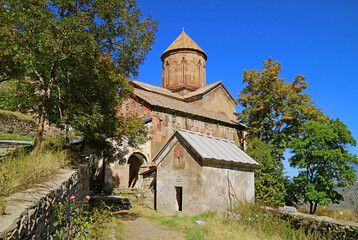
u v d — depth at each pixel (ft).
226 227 32.01
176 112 79.25
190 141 41.96
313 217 31.24
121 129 36.99
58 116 31.12
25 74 30.17
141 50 31.89
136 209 46.32
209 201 39.58
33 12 22.44
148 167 63.72
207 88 103.65
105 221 28.81
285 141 86.22
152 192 50.93
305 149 64.44
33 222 11.12
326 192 62.59
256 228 32.12
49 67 25.96
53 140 36.14
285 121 90.17
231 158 45.16
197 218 37.27
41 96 31.53
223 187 43.09
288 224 31.73
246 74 97.09
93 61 28.37
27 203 11.05
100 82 29.94
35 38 23.07
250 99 94.38
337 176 62.44
